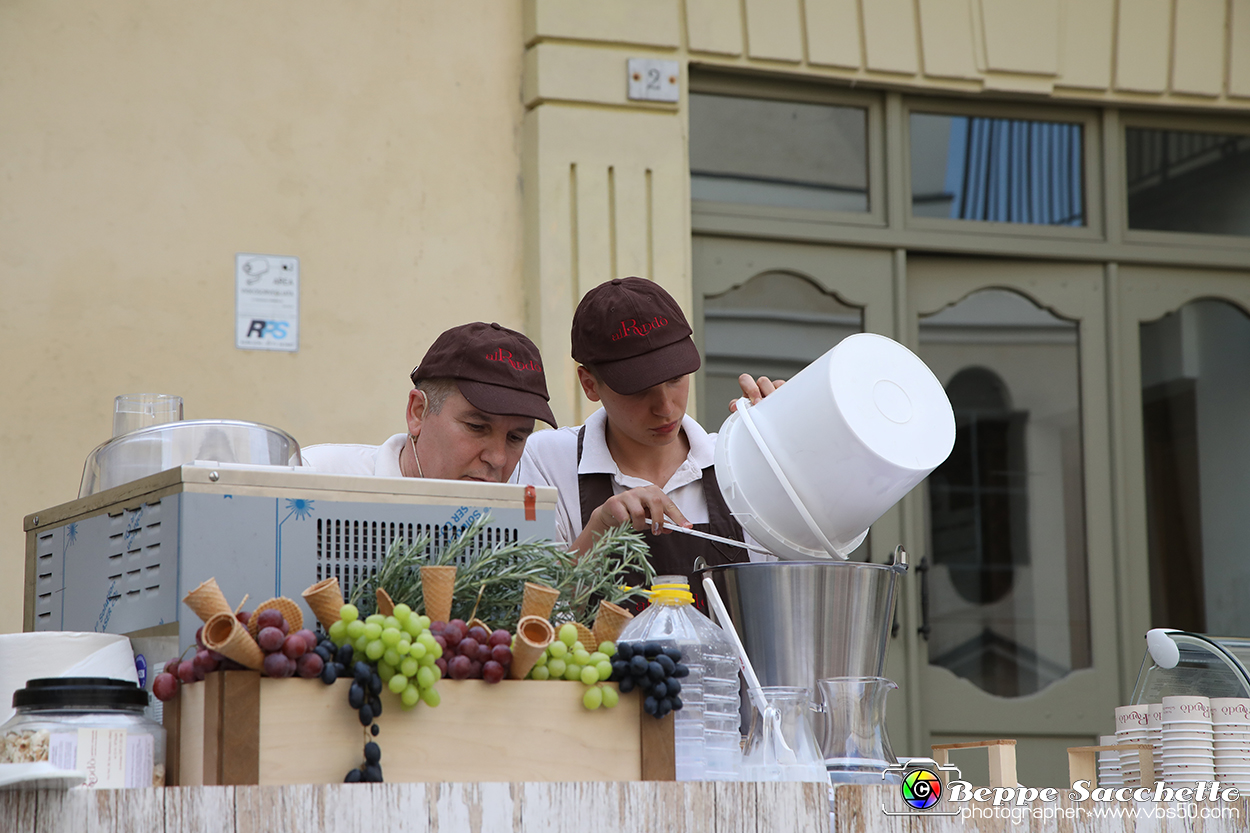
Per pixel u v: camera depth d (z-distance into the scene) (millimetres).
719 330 6695
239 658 1693
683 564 3410
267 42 6000
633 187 6316
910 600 6680
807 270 6836
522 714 1871
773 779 2016
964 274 7109
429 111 6191
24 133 5617
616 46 6379
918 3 6855
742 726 2307
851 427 2537
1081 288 7203
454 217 6164
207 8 5926
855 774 2119
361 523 2084
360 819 1676
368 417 5910
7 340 5477
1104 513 7043
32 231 5574
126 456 2322
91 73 5734
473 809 1734
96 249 5641
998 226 7070
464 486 2191
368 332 5965
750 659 2346
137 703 1811
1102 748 2566
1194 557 7172
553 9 6285
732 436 2768
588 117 6289
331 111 6055
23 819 1536
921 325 7051
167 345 5680
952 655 6750
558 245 6172
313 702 1742
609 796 1811
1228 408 7359
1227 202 7453
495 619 2068
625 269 6242
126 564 2096
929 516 6852
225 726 1685
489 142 6266
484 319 6141
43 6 5699
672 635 2045
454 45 6270
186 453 2322
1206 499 7242
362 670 1740
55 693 1747
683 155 6418
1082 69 7031
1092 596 6957
